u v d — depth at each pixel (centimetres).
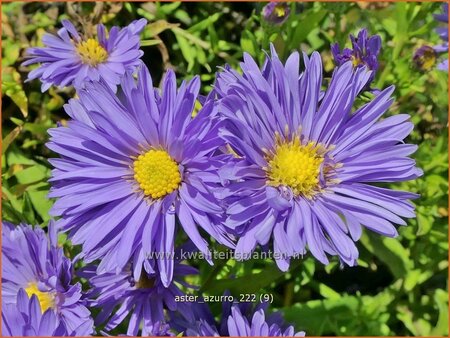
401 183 28
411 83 28
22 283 21
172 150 19
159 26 29
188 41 30
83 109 19
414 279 27
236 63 30
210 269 25
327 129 19
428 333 28
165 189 19
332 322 27
